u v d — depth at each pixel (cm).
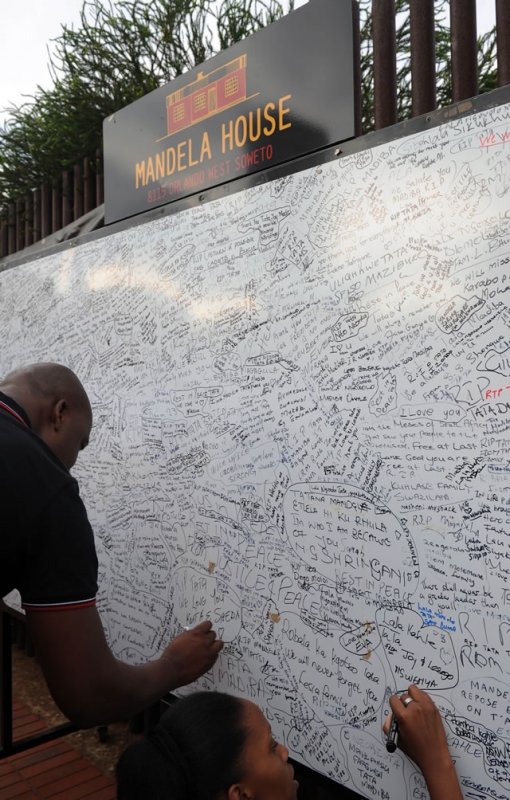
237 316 182
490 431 127
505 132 128
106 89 420
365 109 338
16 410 146
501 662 125
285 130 181
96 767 265
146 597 212
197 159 210
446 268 135
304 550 161
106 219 252
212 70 204
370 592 146
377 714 144
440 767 128
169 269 207
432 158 139
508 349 125
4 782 254
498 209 128
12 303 290
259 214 177
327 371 157
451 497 133
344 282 154
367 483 147
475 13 183
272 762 101
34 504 123
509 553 124
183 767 95
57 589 125
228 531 182
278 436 169
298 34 178
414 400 140
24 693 336
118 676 138
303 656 161
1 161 454
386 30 193
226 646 182
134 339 221
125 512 222
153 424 211
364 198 151
